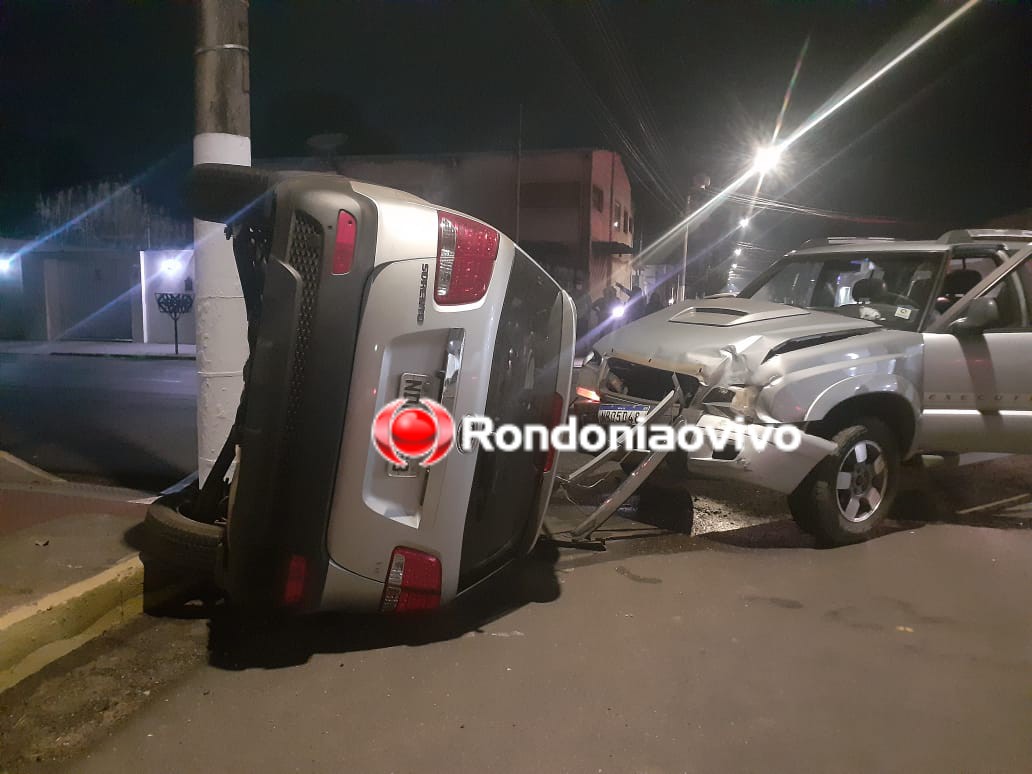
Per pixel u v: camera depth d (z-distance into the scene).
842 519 4.94
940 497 6.29
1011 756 2.75
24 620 3.12
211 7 4.48
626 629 3.75
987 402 5.43
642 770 2.64
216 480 3.92
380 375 3.09
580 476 5.02
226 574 3.20
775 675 3.32
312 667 3.31
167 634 3.56
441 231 3.18
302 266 3.00
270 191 3.24
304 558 3.11
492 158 28.91
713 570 4.57
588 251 28.64
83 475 6.30
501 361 3.51
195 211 3.73
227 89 4.55
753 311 5.41
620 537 5.14
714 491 6.24
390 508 3.22
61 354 19.16
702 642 3.62
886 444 5.08
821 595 4.21
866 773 2.64
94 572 3.63
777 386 4.64
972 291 5.41
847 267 6.39
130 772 2.56
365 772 2.59
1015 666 3.43
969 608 4.07
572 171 28.56
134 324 22.69
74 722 2.83
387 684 3.18
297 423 3.02
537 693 3.13
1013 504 6.10
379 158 29.33
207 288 4.58
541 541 4.88
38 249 22.84
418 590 3.36
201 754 2.67
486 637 3.64
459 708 3.01
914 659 3.49
